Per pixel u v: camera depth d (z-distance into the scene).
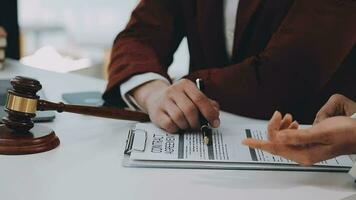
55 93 1.16
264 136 0.85
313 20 0.97
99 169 0.71
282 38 1.00
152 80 1.00
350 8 0.94
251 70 1.03
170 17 1.17
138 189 0.64
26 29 2.49
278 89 1.01
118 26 2.49
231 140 0.82
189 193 0.64
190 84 0.91
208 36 1.10
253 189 0.66
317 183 0.69
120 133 0.88
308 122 1.01
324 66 0.98
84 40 2.48
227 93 1.04
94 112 0.87
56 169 0.70
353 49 0.96
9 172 0.68
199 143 0.81
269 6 1.02
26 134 0.77
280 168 0.72
